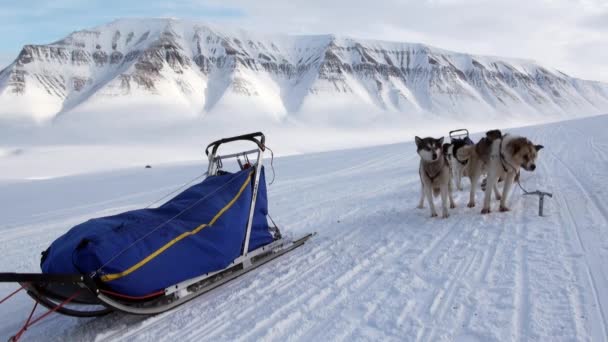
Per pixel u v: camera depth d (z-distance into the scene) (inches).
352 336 119.0
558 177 338.6
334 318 130.3
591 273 145.3
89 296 119.8
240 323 131.3
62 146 3875.5
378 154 799.7
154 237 131.4
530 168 225.9
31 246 271.9
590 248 168.9
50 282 110.8
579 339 107.6
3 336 135.9
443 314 126.6
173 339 124.3
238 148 2559.1
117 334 129.0
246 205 162.4
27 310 155.6
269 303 143.9
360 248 197.5
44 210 453.1
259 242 174.7
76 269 116.6
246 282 163.6
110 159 2474.2
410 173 466.9
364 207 296.5
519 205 255.1
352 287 152.1
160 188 554.9
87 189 647.1
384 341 115.0
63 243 125.2
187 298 139.8
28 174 1812.3
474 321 121.0
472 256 173.6
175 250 133.6
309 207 315.9
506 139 233.9
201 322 133.6
